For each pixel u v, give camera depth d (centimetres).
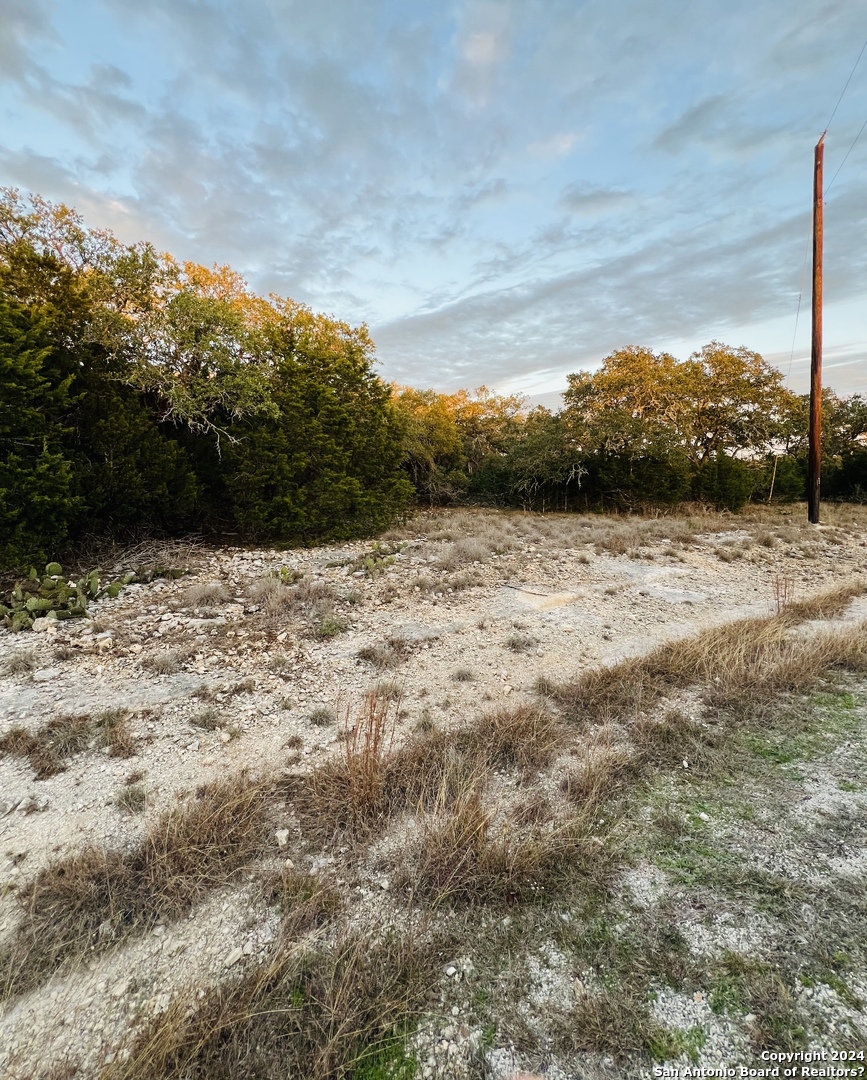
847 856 230
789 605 612
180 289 964
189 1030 159
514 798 277
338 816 259
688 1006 168
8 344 624
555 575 809
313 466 1033
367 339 1427
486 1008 170
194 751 324
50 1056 156
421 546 1010
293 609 607
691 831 249
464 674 439
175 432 1019
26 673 429
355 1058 155
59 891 212
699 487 1900
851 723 351
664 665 439
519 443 2186
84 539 789
